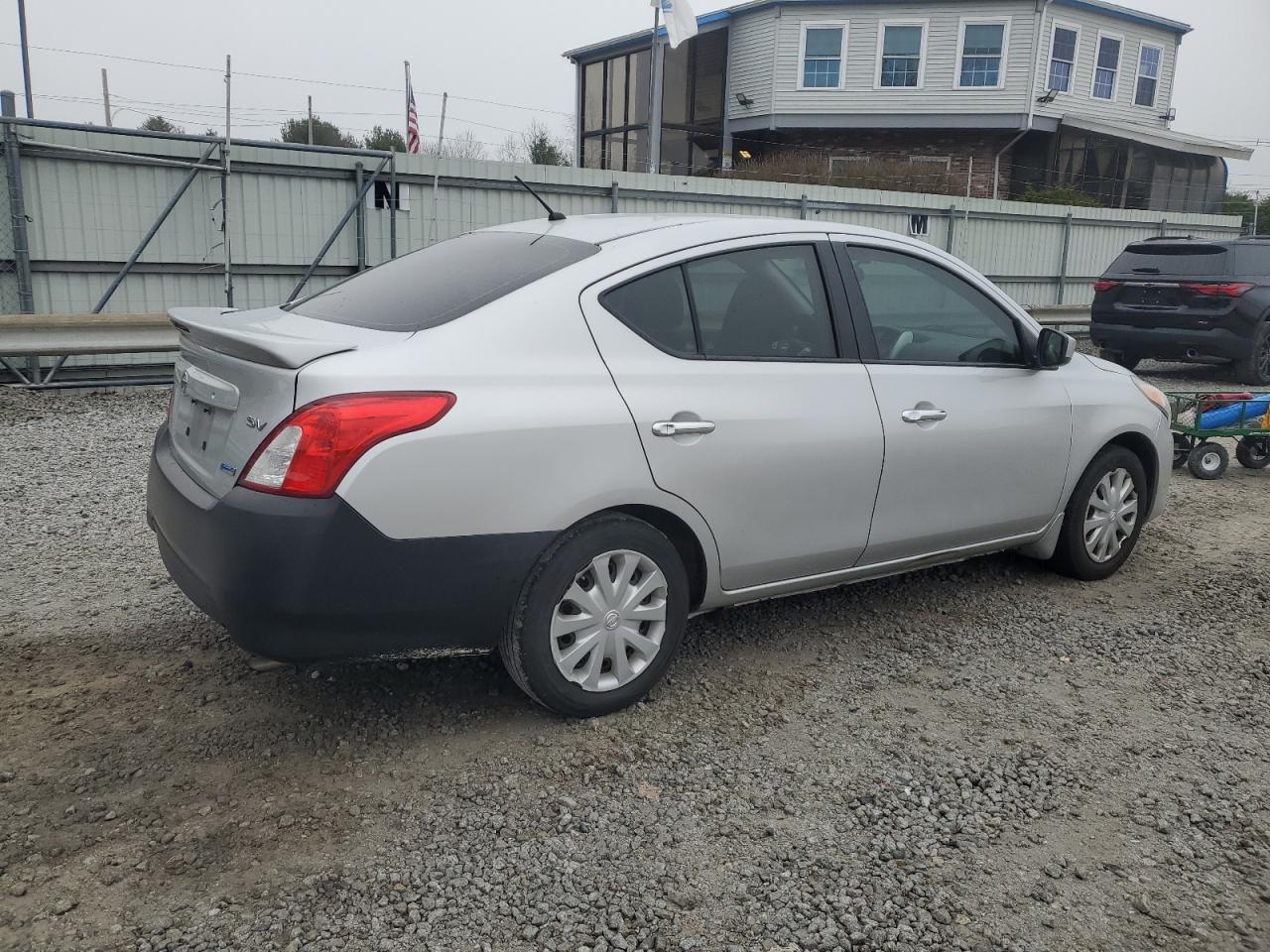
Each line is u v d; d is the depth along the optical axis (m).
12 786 3.04
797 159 27.36
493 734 3.42
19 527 5.60
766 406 3.68
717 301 3.71
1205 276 12.16
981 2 27.67
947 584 5.07
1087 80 29.59
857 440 3.91
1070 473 4.79
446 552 3.06
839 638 4.36
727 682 3.89
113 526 5.66
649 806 3.04
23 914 2.49
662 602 3.56
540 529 3.20
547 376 3.25
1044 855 2.88
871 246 4.19
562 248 3.64
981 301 4.51
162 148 10.66
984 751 3.44
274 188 11.52
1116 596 4.98
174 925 2.48
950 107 28.42
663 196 14.81
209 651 4.02
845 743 3.46
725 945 2.47
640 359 3.47
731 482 3.61
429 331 3.19
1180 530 6.26
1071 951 2.49
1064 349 4.52
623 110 32.25
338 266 12.16
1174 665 4.18
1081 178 30.53
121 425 8.34
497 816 2.96
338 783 3.11
